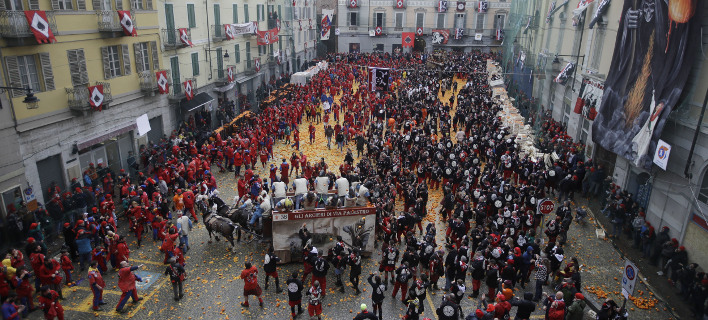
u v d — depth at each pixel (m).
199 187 19.12
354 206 15.02
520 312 11.08
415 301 11.16
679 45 14.00
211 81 32.28
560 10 29.83
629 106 17.06
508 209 15.99
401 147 24.44
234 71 34.69
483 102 34.31
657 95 15.09
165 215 17.39
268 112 31.23
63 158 18.41
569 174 20.02
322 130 32.81
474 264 13.20
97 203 17.66
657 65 15.24
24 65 16.52
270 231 15.45
